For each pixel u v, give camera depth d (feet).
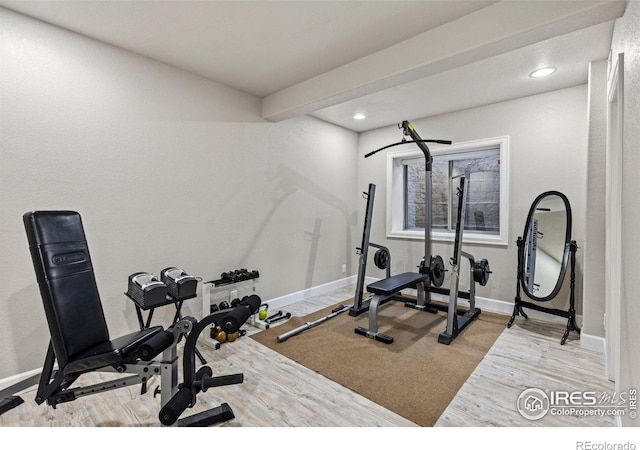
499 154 12.16
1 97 6.19
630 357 4.06
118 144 7.80
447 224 13.91
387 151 14.92
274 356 8.16
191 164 9.27
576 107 9.96
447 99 11.08
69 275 5.49
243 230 10.78
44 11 6.31
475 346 8.69
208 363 7.79
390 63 7.69
